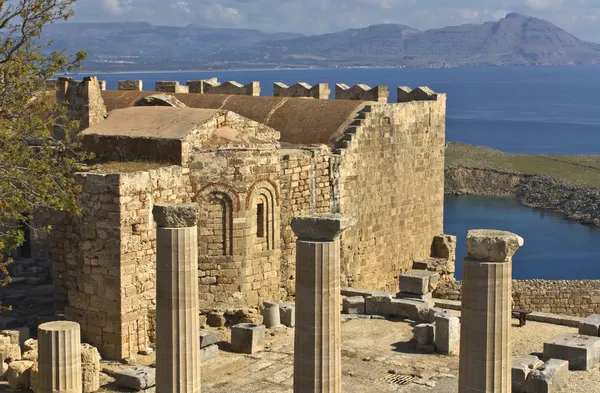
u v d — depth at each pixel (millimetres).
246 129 42312
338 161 48156
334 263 24391
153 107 44094
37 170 35719
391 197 53031
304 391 24688
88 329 37062
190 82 66062
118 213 35781
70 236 37844
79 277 37312
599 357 36125
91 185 36188
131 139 40406
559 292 48938
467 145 167375
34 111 37000
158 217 25859
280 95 61969
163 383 26234
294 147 48156
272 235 42781
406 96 57594
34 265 46375
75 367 30797
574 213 116938
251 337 37500
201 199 40094
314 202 47094
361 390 33062
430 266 55438
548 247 96688
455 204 127000
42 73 37188
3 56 37094
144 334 37406
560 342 35938
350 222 24547
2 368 33562
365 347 38469
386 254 53031
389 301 43594
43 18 36438
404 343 39062
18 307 41344
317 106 53469
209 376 34781
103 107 46375
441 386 33500
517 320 42906
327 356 24547
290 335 40219
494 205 126188
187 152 39531
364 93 57500
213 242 40656
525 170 144750
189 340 26188
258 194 41719
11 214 35594
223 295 41031
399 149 53344
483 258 22594
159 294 26109
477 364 22750
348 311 43875
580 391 32656
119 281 36062
